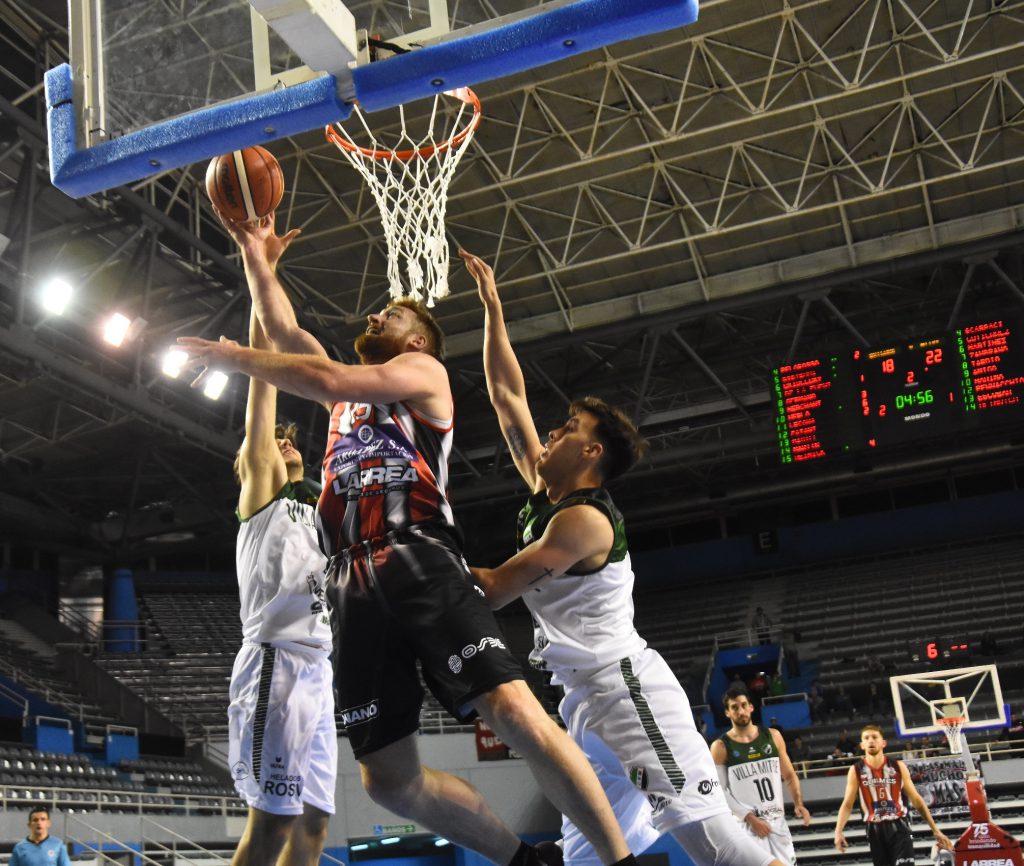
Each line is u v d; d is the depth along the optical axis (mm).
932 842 14656
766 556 29188
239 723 3520
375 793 2705
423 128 16391
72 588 25375
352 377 2582
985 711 20172
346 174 17031
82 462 22844
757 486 27500
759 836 7469
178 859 12648
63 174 2848
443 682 2514
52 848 9164
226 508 25172
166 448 22750
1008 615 23250
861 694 22578
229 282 18203
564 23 2480
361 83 2627
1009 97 16859
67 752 16531
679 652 26062
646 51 15523
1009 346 16891
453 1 2609
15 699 17625
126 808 13844
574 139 17109
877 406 17531
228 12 2803
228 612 26547
